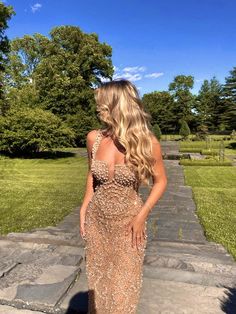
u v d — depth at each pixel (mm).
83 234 1965
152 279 2822
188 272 3092
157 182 1870
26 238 4449
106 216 1853
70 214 7098
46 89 32531
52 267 2943
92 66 37312
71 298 2492
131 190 1848
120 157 1837
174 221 6652
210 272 3383
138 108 1827
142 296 2549
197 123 64562
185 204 8461
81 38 36781
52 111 32094
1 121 23734
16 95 28656
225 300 2523
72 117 32094
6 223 6297
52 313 2344
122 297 1830
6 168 17953
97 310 1889
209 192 10445
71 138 25500
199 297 2562
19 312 2344
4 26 25625
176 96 65812
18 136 23125
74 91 32594
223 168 18844
